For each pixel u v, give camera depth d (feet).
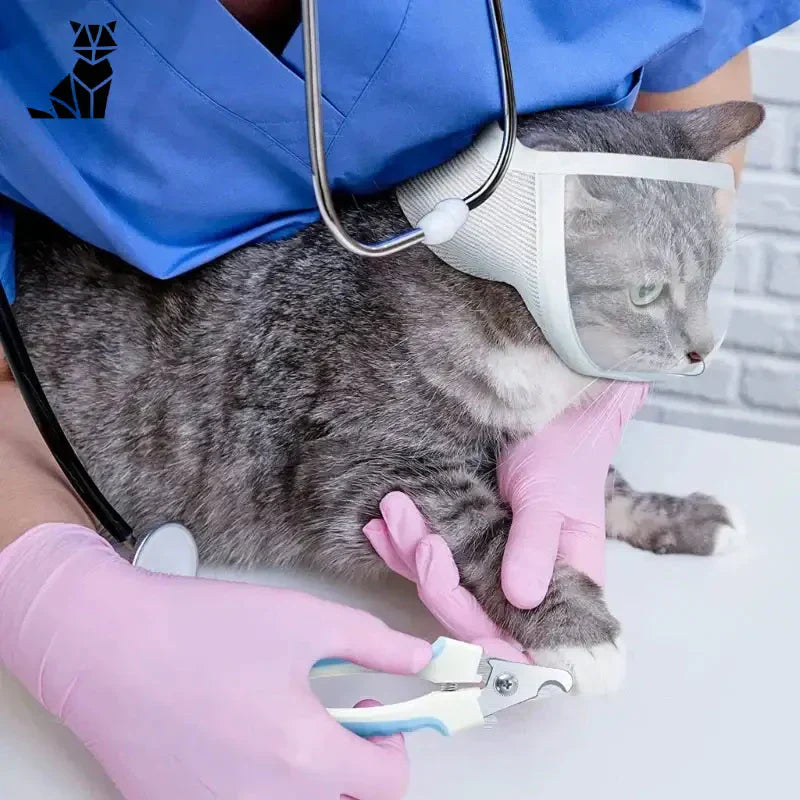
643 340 2.79
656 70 3.31
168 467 3.13
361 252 1.99
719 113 2.96
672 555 3.07
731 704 2.53
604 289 2.65
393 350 2.92
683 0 2.76
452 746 2.40
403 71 2.42
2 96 2.40
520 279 2.60
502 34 2.24
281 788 2.13
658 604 2.86
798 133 5.22
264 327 3.03
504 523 2.86
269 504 3.11
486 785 2.30
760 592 2.91
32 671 2.26
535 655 2.57
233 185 2.69
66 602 2.26
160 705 2.16
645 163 2.53
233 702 2.15
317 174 1.87
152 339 3.11
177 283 3.11
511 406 2.96
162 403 3.10
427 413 2.96
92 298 3.17
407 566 2.79
